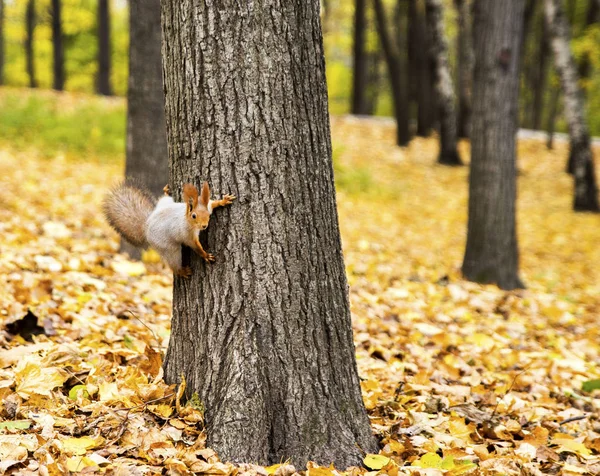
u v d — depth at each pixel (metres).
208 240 3.51
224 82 3.38
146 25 7.51
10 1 35.53
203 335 3.57
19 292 5.36
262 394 3.45
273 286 3.46
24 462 3.04
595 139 27.59
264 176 3.42
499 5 9.22
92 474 3.02
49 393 3.68
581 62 24.09
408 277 9.18
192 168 3.52
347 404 3.63
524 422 4.50
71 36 36.78
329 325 3.60
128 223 3.74
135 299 6.04
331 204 3.65
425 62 25.02
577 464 3.88
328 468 3.28
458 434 4.05
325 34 36.97
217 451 3.37
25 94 20.69
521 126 38.88
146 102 7.61
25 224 8.14
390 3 35.69
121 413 3.55
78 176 13.17
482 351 6.20
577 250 14.17
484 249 9.57
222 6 3.33
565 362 6.15
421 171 20.73
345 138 23.41
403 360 5.71
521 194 19.92
